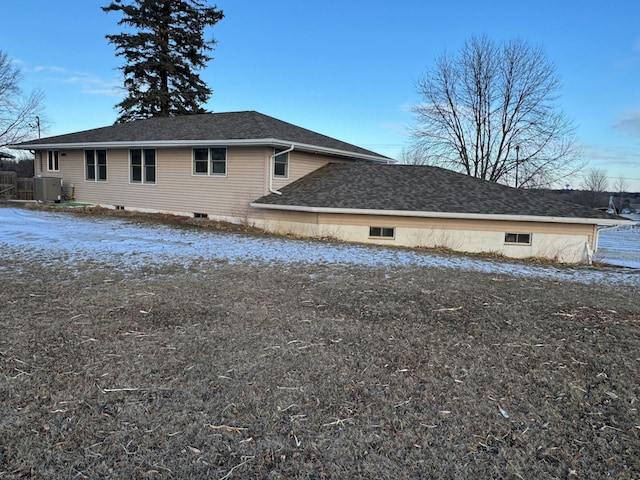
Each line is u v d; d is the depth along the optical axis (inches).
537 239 415.2
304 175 548.7
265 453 84.4
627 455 87.5
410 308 188.2
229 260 280.2
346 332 155.5
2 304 173.8
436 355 137.6
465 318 177.3
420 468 81.1
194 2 1092.5
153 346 136.5
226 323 160.2
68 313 165.5
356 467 81.0
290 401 105.1
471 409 104.4
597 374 127.6
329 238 430.9
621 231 1266.0
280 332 152.9
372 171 533.0
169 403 102.2
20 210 558.3
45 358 125.0
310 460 82.7
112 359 125.9
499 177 1078.4
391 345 144.6
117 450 83.6
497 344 149.4
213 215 527.8
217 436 89.5
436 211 420.2
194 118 625.6
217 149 517.3
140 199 587.5
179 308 176.2
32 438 86.3
